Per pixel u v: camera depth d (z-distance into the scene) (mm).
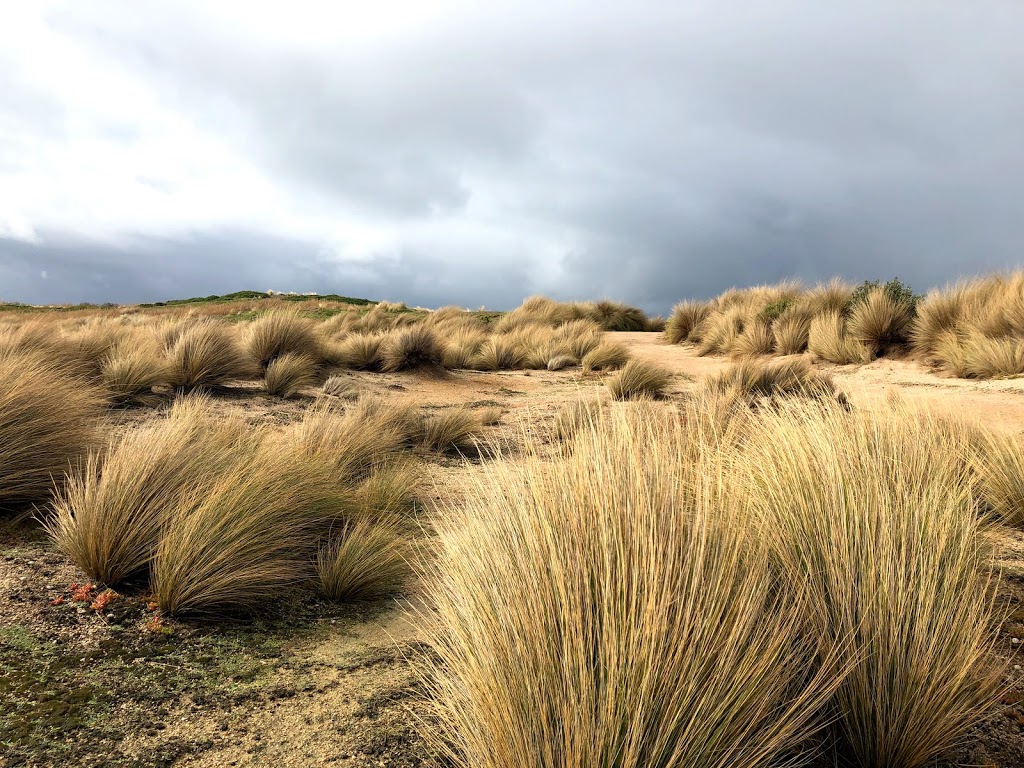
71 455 4457
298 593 3414
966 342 9781
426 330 13125
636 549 1865
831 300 14414
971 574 2445
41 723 2098
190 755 2016
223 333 9289
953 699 2055
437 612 2998
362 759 2020
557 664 1702
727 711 1721
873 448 3283
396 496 4754
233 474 3834
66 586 3043
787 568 2443
